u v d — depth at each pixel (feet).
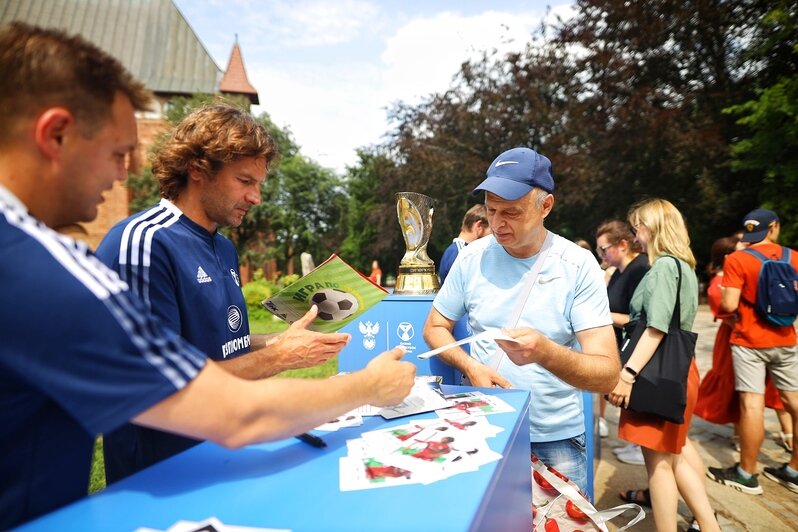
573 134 59.62
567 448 6.42
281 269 127.54
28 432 2.64
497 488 3.03
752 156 45.70
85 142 2.81
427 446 3.48
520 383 6.41
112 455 5.16
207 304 5.36
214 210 5.57
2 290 2.22
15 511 2.63
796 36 45.62
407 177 72.74
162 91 110.42
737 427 13.26
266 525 2.47
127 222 5.18
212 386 2.66
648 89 52.47
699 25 51.83
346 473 3.06
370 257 106.83
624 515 9.94
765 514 9.79
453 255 12.48
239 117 5.52
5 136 2.65
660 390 7.61
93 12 116.26
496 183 6.00
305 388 3.05
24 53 2.62
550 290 6.29
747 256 10.96
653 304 8.04
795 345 10.80
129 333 2.44
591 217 61.36
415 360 8.83
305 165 114.42
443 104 70.74
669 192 57.67
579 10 58.44
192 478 3.04
